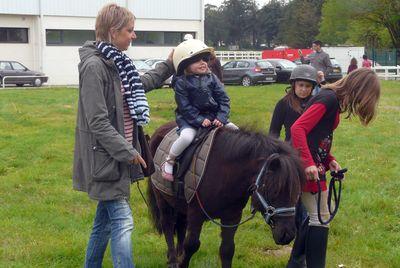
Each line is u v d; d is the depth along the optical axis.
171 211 5.22
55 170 8.87
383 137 12.29
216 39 100.94
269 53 43.12
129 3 37.56
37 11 34.38
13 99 19.16
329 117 4.55
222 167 4.39
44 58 34.84
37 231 6.18
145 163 4.17
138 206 7.15
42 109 16.38
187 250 4.72
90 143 4.07
